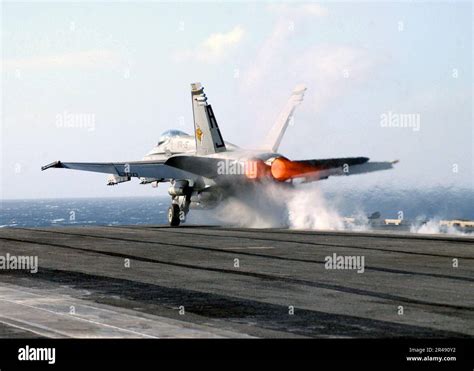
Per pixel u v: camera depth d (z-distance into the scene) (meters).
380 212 37.31
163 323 12.15
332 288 15.52
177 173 36.66
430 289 15.29
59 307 13.56
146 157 41.94
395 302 13.86
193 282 16.53
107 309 13.37
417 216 37.72
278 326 11.88
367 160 33.88
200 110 36.38
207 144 36.34
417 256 21.11
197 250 23.30
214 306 13.59
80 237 28.58
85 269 18.84
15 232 31.56
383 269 18.36
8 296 14.80
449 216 36.56
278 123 37.91
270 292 15.09
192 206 37.00
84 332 11.53
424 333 11.34
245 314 12.83
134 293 15.09
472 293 14.78
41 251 23.22
